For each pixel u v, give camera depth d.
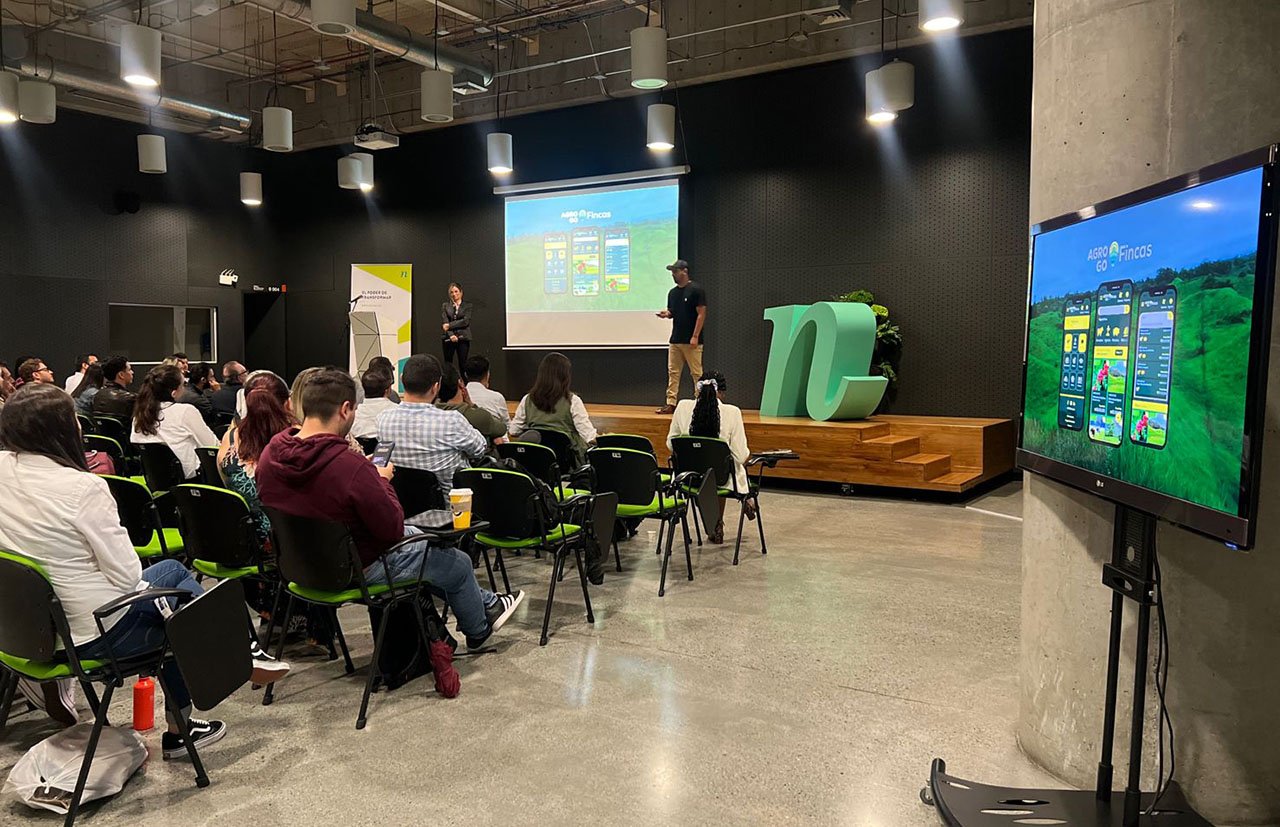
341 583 2.85
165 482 5.01
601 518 3.85
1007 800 2.18
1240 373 1.45
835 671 3.29
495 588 4.49
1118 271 1.92
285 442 2.92
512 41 10.42
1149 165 2.24
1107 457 1.95
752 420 8.10
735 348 9.64
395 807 2.32
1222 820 2.20
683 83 9.59
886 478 7.13
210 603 2.37
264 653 3.12
